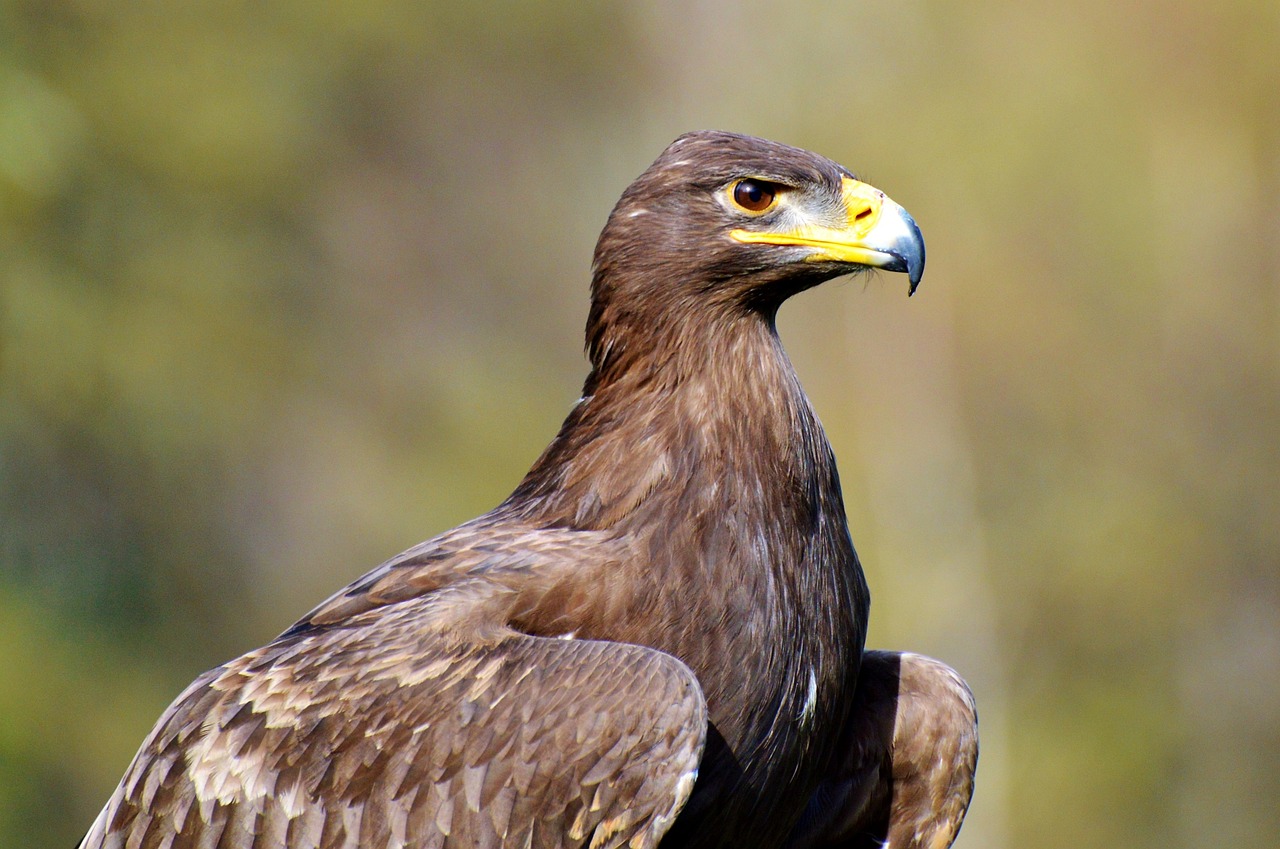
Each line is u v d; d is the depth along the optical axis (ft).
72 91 55.88
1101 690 71.10
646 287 18.74
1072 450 76.54
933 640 71.87
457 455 67.97
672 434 18.16
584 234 80.12
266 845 16.76
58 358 51.67
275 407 63.26
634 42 82.84
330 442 65.36
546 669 16.66
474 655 16.97
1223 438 77.82
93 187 56.03
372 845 16.53
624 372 18.75
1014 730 69.97
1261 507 76.95
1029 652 72.28
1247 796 70.95
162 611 55.83
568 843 16.30
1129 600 72.84
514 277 78.18
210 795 17.03
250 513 60.90
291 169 66.28
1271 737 72.38
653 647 17.34
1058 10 78.43
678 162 18.90
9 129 50.85
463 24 77.05
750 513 17.85
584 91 81.97
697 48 84.17
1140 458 76.74
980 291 75.61
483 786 16.43
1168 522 74.38
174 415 56.13
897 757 19.62
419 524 64.75
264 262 63.52
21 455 51.98
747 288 18.72
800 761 18.02
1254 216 78.89
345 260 70.33
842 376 76.79
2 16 54.49
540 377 75.97
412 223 75.61
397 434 68.74
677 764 16.21
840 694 18.42
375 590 18.24
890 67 80.28
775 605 17.70
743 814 17.69
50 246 53.42
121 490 54.90
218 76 61.31
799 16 82.17
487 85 78.64
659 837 16.22
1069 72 77.15
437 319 75.00
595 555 17.57
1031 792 68.39
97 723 48.67
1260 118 78.69
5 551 50.72
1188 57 78.59
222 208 61.93
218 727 17.30
